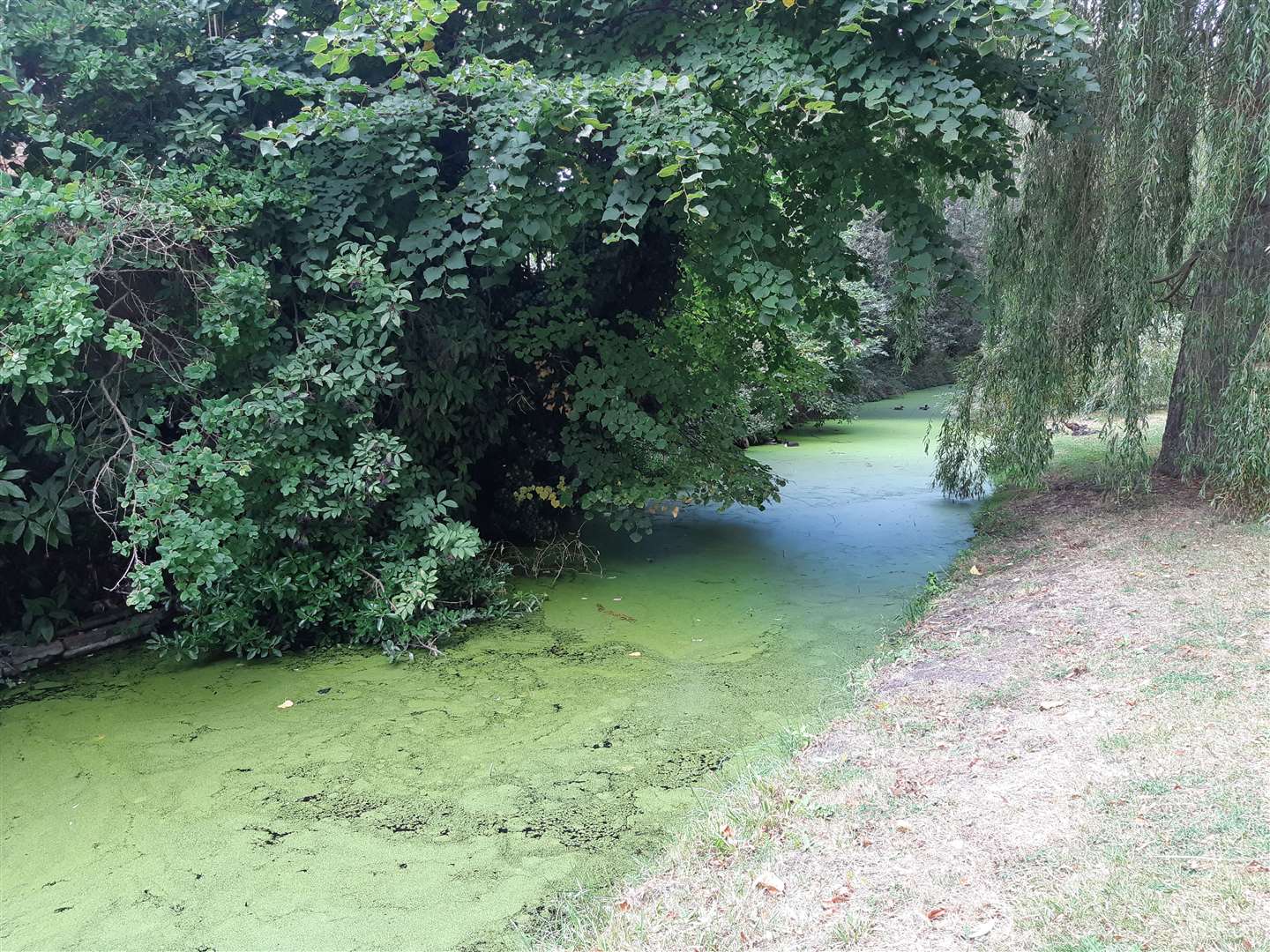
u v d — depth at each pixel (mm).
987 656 4043
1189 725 2996
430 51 4566
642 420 6246
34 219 3889
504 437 7086
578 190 5211
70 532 4582
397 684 4645
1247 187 5629
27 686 4629
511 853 3104
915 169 5605
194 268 4598
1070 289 6598
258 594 4977
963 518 8055
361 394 5078
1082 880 2217
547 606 5879
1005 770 2879
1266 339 5316
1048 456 6828
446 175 5758
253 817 3395
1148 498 6461
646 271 7246
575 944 2443
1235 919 1987
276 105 5352
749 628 5336
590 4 5363
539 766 3734
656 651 5012
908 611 5355
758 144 5754
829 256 5547
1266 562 4645
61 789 3617
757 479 6930
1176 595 4355
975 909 2164
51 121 4211
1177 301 6340
